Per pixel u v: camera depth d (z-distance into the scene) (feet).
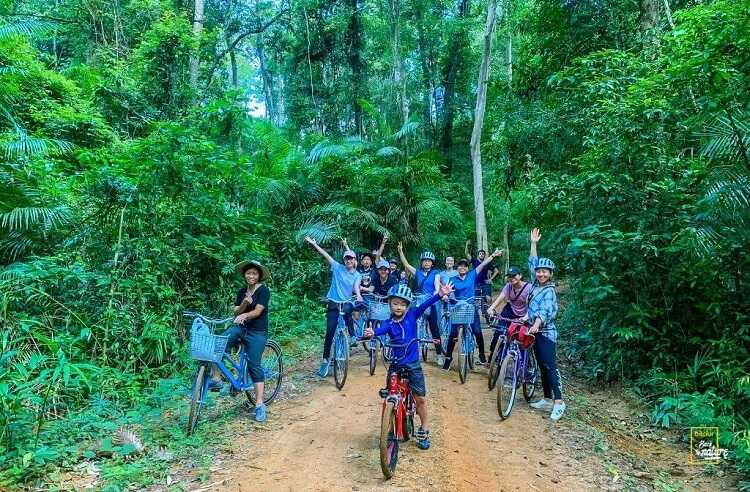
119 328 20.43
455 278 27.04
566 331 31.96
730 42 16.14
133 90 45.32
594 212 22.95
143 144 23.24
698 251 18.92
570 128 29.96
